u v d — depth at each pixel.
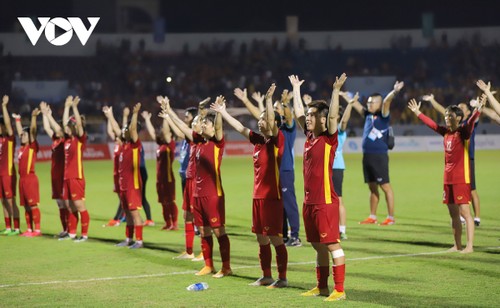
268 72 49.72
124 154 11.32
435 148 41.62
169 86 47.62
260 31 56.91
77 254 10.75
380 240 11.62
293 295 7.62
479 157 33.34
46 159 35.09
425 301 7.20
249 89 48.09
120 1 52.69
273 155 8.09
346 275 8.68
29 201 12.91
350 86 48.97
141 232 11.38
